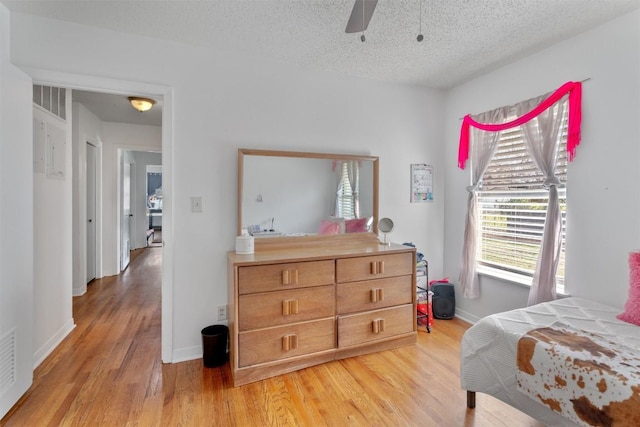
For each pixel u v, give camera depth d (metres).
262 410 1.83
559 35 2.28
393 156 3.17
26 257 1.93
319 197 2.81
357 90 2.98
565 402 1.42
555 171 2.42
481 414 1.80
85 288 4.08
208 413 1.79
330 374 2.20
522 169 2.66
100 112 4.26
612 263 2.09
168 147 2.33
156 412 1.79
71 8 1.94
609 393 1.27
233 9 1.96
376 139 3.08
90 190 4.56
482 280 3.00
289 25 2.14
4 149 1.72
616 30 2.06
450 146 3.35
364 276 2.46
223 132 2.48
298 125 2.75
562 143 2.40
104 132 4.79
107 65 2.17
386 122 3.12
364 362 2.37
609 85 2.10
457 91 3.25
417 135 3.28
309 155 2.75
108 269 4.96
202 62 2.41
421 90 3.28
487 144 2.89
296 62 2.68
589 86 2.20
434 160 3.37
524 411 1.60
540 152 2.46
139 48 2.24
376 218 3.04
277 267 2.16
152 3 1.90
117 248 5.01
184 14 2.01
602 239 2.14
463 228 3.21
